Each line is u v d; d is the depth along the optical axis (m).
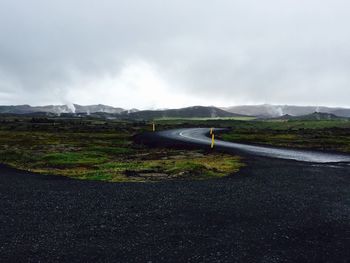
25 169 34.47
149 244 13.11
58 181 26.25
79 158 42.72
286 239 13.77
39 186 24.05
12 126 140.00
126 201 19.45
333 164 36.09
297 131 124.88
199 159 40.59
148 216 16.59
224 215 16.89
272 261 11.72
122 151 52.22
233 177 27.77
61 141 71.25
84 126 152.75
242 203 19.19
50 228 14.84
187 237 13.87
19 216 16.58
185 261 11.66
